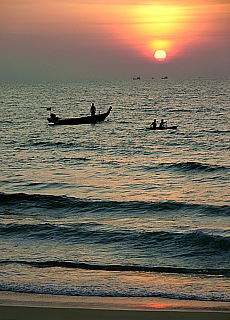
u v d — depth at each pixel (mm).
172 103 137750
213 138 62688
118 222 22016
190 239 17594
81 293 11758
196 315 9438
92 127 79250
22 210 25031
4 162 45344
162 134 68438
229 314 9453
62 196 26344
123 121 88500
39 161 45812
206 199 27609
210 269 14578
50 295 11555
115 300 11156
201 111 108750
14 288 12148
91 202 25812
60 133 72625
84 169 40344
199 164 39281
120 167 41062
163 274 13898
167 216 23359
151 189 31203
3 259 15562
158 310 9766
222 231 19703
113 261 15570
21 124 88062
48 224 19766
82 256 16109
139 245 17500
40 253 16422
